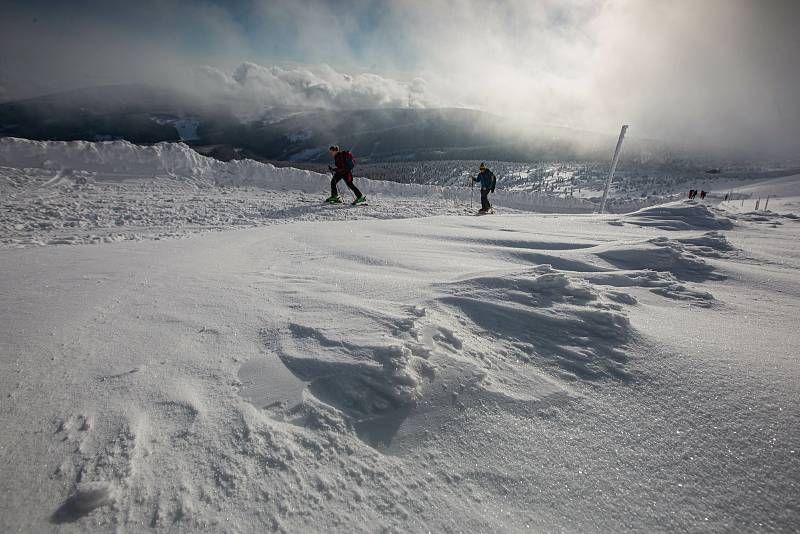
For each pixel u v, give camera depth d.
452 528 1.04
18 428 1.30
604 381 1.63
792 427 1.35
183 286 2.73
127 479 1.12
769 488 1.16
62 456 1.20
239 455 1.21
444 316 2.06
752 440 1.31
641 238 4.75
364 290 2.53
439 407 1.45
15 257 3.69
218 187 12.38
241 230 5.72
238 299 2.44
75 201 8.58
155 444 1.25
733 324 2.21
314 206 10.05
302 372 1.60
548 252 3.73
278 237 5.02
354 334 1.83
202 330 2.01
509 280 2.46
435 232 5.30
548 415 1.44
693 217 6.07
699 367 1.70
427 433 1.35
